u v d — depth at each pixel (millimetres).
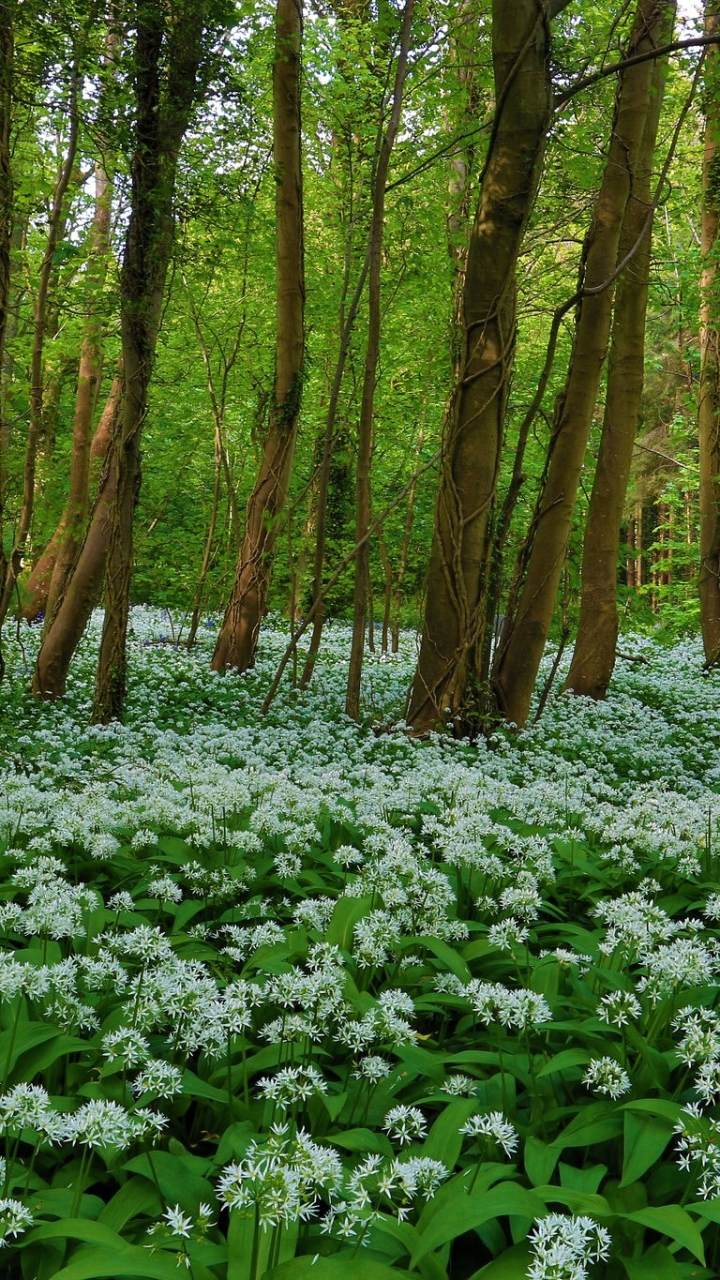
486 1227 2545
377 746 9836
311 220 18375
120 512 10586
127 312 10258
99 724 10125
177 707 12391
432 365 17734
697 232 24516
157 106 9750
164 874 4766
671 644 21500
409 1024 3732
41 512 13359
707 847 5508
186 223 11062
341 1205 2295
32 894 3730
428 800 6621
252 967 3627
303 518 19109
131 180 10258
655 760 10242
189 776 6508
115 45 11758
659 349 29094
